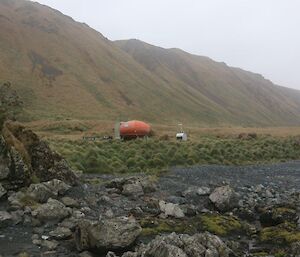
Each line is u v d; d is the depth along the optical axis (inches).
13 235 618.2
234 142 2583.7
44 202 785.6
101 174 1323.8
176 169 1483.8
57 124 4537.4
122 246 568.4
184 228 715.4
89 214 759.1
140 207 830.5
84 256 550.3
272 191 1099.9
